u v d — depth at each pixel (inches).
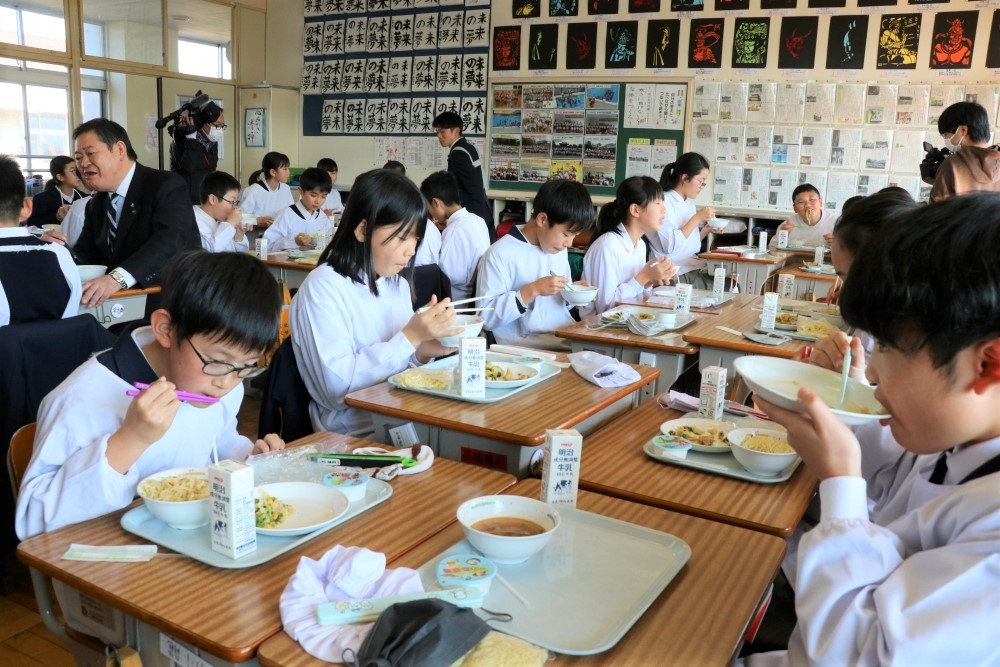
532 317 127.8
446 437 69.9
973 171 98.4
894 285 30.8
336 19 315.9
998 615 29.4
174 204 137.6
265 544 44.9
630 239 147.6
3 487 87.1
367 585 39.3
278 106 322.7
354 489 51.6
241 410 162.7
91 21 279.0
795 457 57.8
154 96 301.0
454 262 152.5
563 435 51.2
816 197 222.8
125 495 48.1
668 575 42.1
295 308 83.4
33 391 86.0
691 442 63.7
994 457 34.6
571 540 46.3
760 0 244.4
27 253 98.9
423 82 300.2
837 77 239.0
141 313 132.3
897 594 31.8
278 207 272.8
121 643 43.5
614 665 34.7
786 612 53.9
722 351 109.4
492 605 38.8
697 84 255.6
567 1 270.1
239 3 320.5
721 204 258.8
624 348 112.4
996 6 218.5
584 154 274.7
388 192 80.8
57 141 277.9
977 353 30.3
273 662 34.4
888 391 33.6
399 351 82.5
